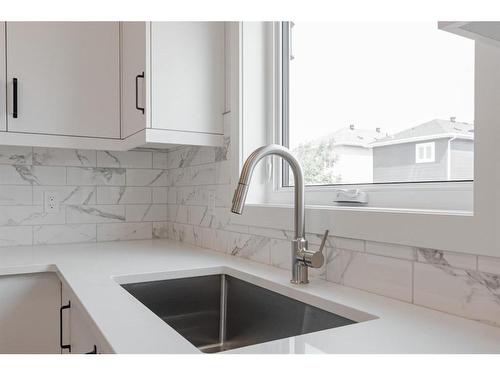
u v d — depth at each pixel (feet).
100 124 5.74
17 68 5.22
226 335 4.33
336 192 4.13
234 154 5.09
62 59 5.51
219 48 5.38
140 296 3.99
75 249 5.78
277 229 4.28
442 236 2.67
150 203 7.07
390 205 3.63
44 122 5.38
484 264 2.48
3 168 6.03
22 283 4.50
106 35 5.80
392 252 3.07
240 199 3.12
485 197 2.43
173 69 5.07
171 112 5.04
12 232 6.08
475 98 2.50
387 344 2.16
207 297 4.33
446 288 2.69
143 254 5.26
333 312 2.98
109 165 6.76
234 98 5.13
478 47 2.48
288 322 3.43
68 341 4.44
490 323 2.45
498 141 2.36
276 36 5.20
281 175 5.01
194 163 6.22
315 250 3.81
